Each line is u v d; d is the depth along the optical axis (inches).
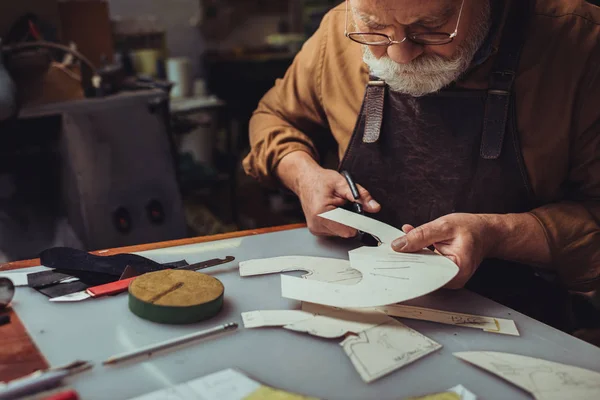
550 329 32.7
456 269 35.6
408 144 46.1
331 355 29.1
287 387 26.4
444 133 44.6
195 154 146.2
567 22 42.5
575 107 42.2
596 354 30.2
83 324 31.0
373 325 31.9
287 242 44.1
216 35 159.6
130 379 26.5
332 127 52.6
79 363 26.9
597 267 40.6
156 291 32.6
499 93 42.3
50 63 76.7
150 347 28.5
